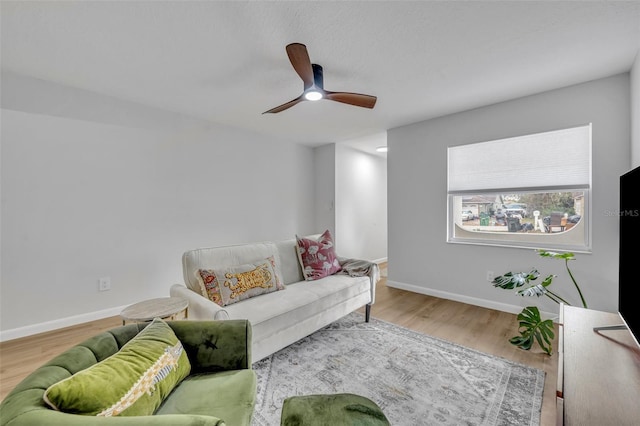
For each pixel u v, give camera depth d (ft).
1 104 7.47
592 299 8.08
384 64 7.09
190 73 7.60
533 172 9.20
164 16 5.33
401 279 12.53
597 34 5.90
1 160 7.47
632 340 4.20
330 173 15.72
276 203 14.38
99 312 8.98
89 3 4.95
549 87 8.46
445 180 11.09
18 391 2.47
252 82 8.16
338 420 3.32
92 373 2.76
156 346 3.56
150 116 10.00
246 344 4.19
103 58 6.86
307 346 7.30
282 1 4.93
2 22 5.47
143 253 9.91
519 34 5.90
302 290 7.57
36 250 7.97
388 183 12.92
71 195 8.49
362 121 11.64
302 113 10.77
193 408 3.21
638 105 6.67
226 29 5.73
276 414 4.90
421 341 7.54
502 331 8.14
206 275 6.51
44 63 7.11
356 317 9.29
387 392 5.46
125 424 2.20
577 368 3.55
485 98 9.30
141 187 9.84
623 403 2.96
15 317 7.68
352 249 16.72
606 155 7.82
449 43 6.23
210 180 11.70
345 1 4.95
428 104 9.84
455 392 5.45
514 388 5.55
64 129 8.34
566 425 2.74
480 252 10.27
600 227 7.94
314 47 6.36
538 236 9.27
